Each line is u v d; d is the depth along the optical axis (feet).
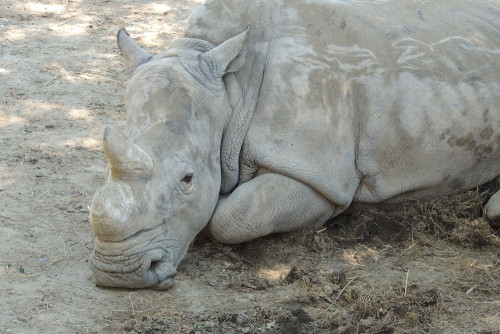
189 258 19.60
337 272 19.26
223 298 17.87
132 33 38.45
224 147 20.02
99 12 41.37
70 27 38.52
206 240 20.49
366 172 21.36
